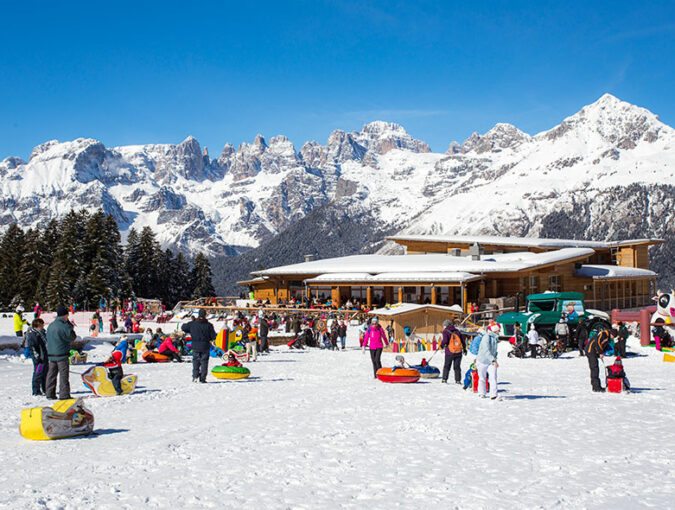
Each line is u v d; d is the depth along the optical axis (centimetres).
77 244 9200
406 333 4294
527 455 1023
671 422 1338
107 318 6225
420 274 6366
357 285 6575
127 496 794
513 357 3200
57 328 1625
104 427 1298
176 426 1295
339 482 862
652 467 951
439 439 1148
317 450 1056
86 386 1908
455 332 2109
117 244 9788
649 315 3616
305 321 4981
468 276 6088
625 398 1716
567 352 3284
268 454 1027
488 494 807
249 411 1492
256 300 7312
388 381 2116
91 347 3459
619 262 8794
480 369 1727
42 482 862
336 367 2695
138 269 11075
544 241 8288
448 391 1873
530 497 796
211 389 1917
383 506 759
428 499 788
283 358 3209
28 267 9500
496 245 7975
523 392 1842
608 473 913
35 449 1083
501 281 6444
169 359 2909
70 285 8931
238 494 804
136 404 1617
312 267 7288
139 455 1020
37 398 1661
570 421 1344
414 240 8494
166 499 782
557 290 6988
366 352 3719
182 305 7706
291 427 1270
